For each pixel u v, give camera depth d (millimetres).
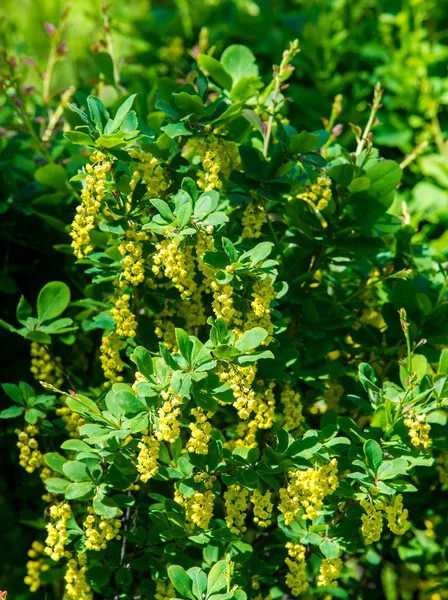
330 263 784
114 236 747
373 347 789
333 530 710
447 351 697
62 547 690
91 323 762
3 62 904
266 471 680
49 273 905
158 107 704
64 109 824
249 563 751
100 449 681
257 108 761
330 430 695
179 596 720
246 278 676
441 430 754
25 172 908
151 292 739
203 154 721
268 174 734
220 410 802
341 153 773
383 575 873
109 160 676
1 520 942
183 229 661
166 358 651
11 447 895
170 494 780
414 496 779
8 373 865
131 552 772
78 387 844
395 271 827
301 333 780
